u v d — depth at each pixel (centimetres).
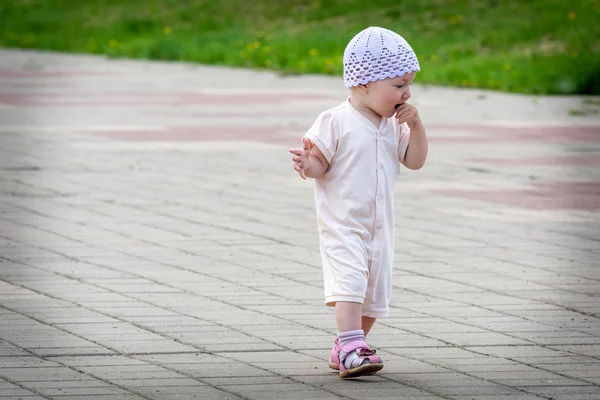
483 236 1519
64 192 1834
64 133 2572
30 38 5912
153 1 6419
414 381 923
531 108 3133
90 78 4050
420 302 1184
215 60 4794
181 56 4941
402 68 915
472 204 1748
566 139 2509
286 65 4503
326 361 980
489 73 3869
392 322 1108
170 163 2144
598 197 1812
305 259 1382
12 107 3105
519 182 1952
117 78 4056
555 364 970
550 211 1695
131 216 1644
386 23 5109
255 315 1129
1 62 4766
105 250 1423
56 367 954
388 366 967
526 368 959
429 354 1002
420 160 948
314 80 3972
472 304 1177
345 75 935
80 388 897
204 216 1647
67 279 1274
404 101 934
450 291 1230
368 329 971
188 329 1077
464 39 4619
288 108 3097
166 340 1040
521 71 3831
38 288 1232
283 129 2652
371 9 5372
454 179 1984
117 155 2241
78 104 3194
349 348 916
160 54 5009
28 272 1305
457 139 2500
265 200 1777
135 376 930
